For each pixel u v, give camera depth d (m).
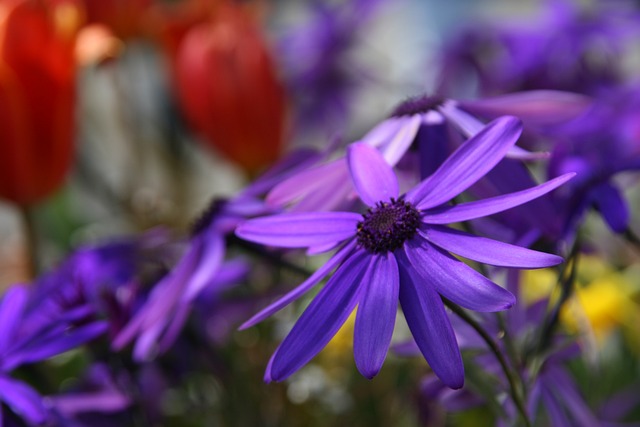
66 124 0.42
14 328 0.31
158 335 0.33
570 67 0.53
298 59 0.61
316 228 0.27
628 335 0.42
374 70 0.62
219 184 0.75
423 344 0.25
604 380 0.41
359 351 0.25
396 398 0.40
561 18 0.55
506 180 0.28
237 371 0.38
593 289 0.41
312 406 0.40
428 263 0.26
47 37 0.40
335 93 0.61
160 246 0.37
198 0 0.48
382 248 0.26
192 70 0.46
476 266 0.30
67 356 0.42
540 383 0.32
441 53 0.60
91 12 0.47
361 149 0.29
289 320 0.39
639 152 0.34
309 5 0.63
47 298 0.34
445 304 0.26
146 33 0.49
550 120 0.31
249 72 0.46
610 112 0.37
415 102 0.31
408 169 0.32
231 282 0.37
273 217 0.28
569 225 0.31
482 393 0.29
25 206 0.42
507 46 0.55
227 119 0.46
